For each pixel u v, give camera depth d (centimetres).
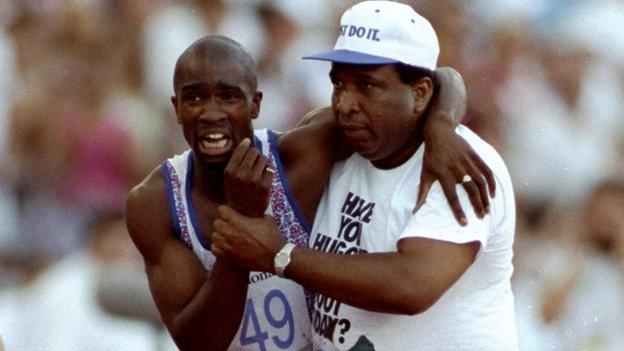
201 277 2130
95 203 4075
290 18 4525
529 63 4531
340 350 2144
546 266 3600
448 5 4503
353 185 2167
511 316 2200
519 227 4119
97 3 4491
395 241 2105
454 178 2052
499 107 4391
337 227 2159
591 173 4344
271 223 2028
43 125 4147
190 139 2080
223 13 4503
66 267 3316
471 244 2044
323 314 2155
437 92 2138
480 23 4559
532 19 4662
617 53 4644
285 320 2200
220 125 2059
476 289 2138
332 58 2038
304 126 2200
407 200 2108
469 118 4362
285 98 4397
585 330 3516
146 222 2152
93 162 4119
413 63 2059
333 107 2080
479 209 2053
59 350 3222
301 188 2169
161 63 4403
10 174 4066
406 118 2072
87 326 3216
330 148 2181
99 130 4153
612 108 4553
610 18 4659
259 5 4528
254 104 2105
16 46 4409
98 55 4416
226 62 2058
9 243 3919
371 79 2044
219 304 2053
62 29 4422
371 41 2048
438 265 2022
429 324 2117
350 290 2009
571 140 4400
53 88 4278
